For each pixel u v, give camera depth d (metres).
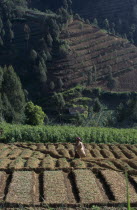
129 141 28.12
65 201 10.72
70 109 75.62
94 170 14.59
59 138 28.03
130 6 136.12
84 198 10.96
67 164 15.91
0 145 24.86
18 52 101.12
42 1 148.75
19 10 122.06
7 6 121.25
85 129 30.38
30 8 136.38
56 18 110.38
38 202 10.63
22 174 13.62
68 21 111.75
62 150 21.59
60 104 76.56
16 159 17.05
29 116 49.75
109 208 10.37
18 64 96.19
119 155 20.20
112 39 108.38
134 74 94.94
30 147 23.92
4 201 10.54
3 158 17.80
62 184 12.38
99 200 10.84
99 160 17.42
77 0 147.25
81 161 16.45
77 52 99.69
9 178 13.53
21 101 51.34
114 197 11.13
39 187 12.34
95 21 121.06
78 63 96.31
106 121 64.50
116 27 127.25
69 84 88.69
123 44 106.88
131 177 13.55
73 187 12.37
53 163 16.36
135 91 86.88
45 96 85.12
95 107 73.38
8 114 47.66
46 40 100.62
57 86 87.69
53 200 10.77
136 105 63.41
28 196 11.10
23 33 110.81
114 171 14.34
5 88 50.81
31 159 16.98
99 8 140.25
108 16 134.38
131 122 64.00
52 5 145.50
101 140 28.22
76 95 83.12
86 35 107.94
